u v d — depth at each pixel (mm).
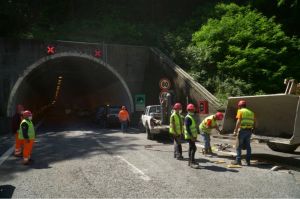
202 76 25781
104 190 7664
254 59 24297
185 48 30406
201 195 7023
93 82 45562
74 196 7262
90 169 10219
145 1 47312
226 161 11031
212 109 21016
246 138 10203
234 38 25484
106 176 9141
